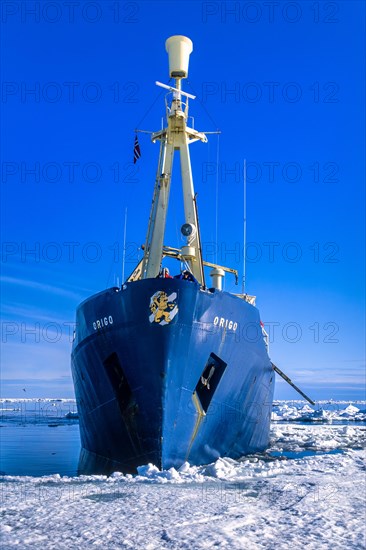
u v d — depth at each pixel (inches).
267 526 280.8
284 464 539.5
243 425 637.9
